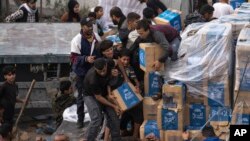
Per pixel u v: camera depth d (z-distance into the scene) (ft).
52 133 73.97
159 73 63.16
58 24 90.17
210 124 61.62
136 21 68.44
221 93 61.26
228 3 85.87
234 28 63.10
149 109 63.93
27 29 87.15
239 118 59.41
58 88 74.23
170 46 62.18
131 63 65.67
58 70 74.43
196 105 62.18
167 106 61.52
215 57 60.90
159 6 87.56
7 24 89.61
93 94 62.69
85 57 66.18
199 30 62.54
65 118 71.00
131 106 63.41
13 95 69.67
